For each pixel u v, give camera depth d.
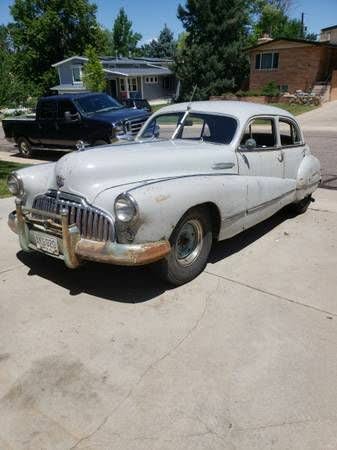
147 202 3.34
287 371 2.89
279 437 2.38
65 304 3.75
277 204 5.30
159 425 2.47
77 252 3.57
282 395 2.68
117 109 11.08
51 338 3.27
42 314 3.60
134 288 4.01
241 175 4.58
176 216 3.57
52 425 2.47
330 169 9.38
